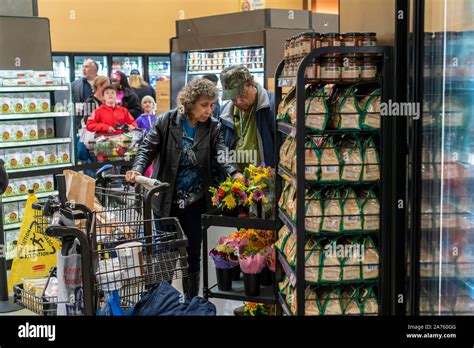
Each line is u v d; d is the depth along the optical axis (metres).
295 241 3.46
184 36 7.96
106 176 4.30
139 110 8.77
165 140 4.61
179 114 4.61
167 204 4.61
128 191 4.30
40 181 6.76
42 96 6.75
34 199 5.05
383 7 3.31
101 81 7.39
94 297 2.95
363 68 3.22
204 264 4.20
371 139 3.27
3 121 6.50
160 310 3.21
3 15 6.86
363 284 3.37
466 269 2.91
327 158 3.25
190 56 7.97
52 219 3.02
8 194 6.52
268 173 4.20
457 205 2.91
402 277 3.24
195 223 4.69
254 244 4.21
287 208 3.65
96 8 10.84
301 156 3.22
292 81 3.56
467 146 2.83
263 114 4.99
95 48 10.92
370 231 3.28
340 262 3.30
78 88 8.45
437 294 3.04
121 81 8.67
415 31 2.98
